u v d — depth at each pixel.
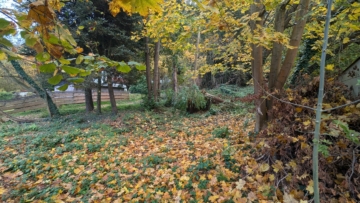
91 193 2.79
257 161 2.91
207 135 5.02
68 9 6.04
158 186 2.78
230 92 12.25
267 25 4.23
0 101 8.98
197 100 8.59
